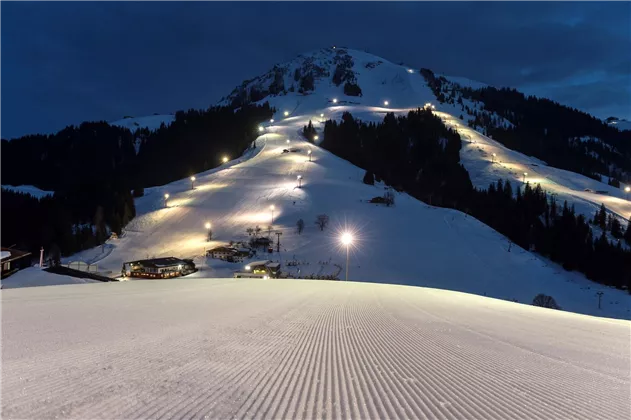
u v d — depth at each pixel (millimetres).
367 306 12484
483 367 4863
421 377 4250
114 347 4953
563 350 6508
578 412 3285
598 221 111125
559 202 125688
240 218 90750
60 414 2666
